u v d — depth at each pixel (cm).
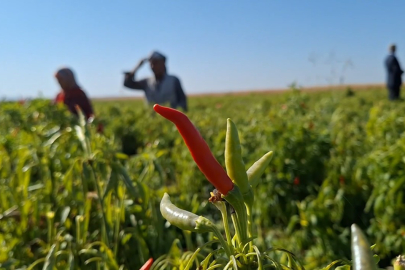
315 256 340
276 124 496
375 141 511
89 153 235
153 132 746
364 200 399
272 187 427
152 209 236
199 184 445
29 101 764
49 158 308
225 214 96
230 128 93
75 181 287
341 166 449
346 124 647
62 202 286
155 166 284
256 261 96
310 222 360
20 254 254
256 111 802
